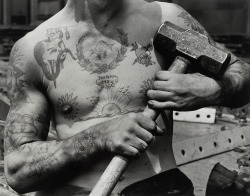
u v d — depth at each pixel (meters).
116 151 1.45
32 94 1.66
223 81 1.61
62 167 1.57
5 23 6.84
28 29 6.42
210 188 2.02
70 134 1.63
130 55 1.65
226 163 2.50
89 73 1.63
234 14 6.04
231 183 2.01
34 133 1.65
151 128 1.47
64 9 1.73
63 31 1.66
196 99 1.53
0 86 3.63
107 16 1.63
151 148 1.66
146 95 1.64
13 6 6.97
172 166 1.72
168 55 1.68
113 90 1.63
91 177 1.60
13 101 1.68
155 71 1.66
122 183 1.62
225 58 1.58
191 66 1.64
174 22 1.73
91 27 1.64
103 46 1.64
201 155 2.57
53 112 1.69
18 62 1.66
